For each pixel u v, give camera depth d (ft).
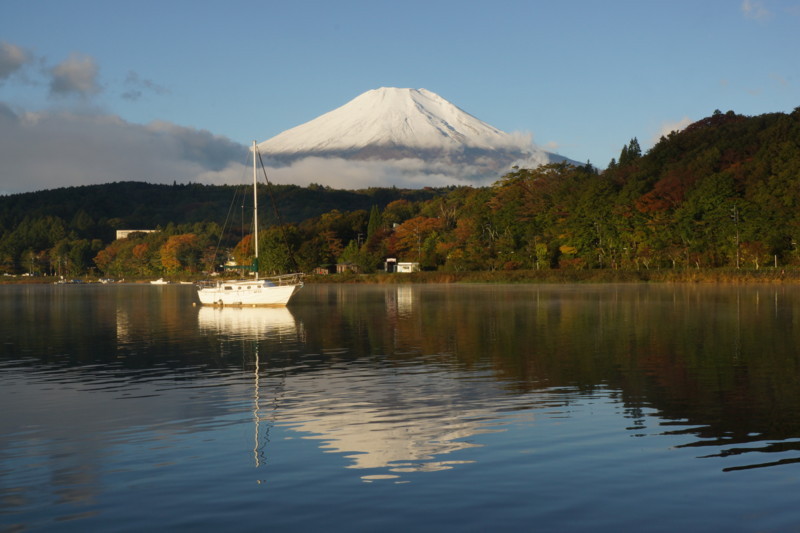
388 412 69.56
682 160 548.72
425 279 520.42
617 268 469.98
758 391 77.82
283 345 131.13
